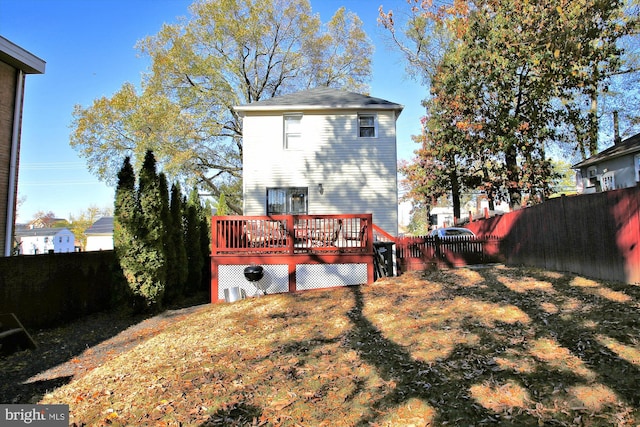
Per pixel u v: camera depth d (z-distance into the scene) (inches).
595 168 770.2
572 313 223.8
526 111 722.2
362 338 217.6
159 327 305.7
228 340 234.8
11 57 390.0
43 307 324.8
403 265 498.3
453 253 506.6
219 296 394.0
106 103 919.0
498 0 670.5
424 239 504.1
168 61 884.6
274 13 964.0
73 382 190.7
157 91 908.0
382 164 615.2
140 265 365.1
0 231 391.5
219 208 713.0
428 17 941.2
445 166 919.0
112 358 230.1
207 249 589.6
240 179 1053.2
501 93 703.1
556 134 769.6
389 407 138.7
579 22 538.6
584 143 836.6
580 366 153.9
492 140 744.3
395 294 328.2
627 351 161.3
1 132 396.2
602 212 311.4
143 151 840.9
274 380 168.4
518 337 193.8
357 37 1065.5
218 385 165.6
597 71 604.4
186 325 292.5
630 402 126.0
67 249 2064.5
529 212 442.6
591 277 323.0
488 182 826.2
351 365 179.2
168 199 431.5
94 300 388.5
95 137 933.2
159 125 847.1
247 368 184.1
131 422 138.6
